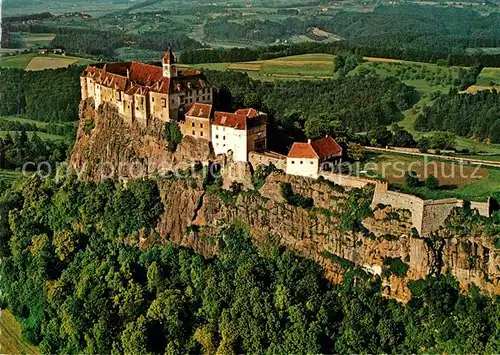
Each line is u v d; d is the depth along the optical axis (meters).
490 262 194.25
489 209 199.75
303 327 193.75
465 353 183.38
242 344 197.75
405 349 191.00
